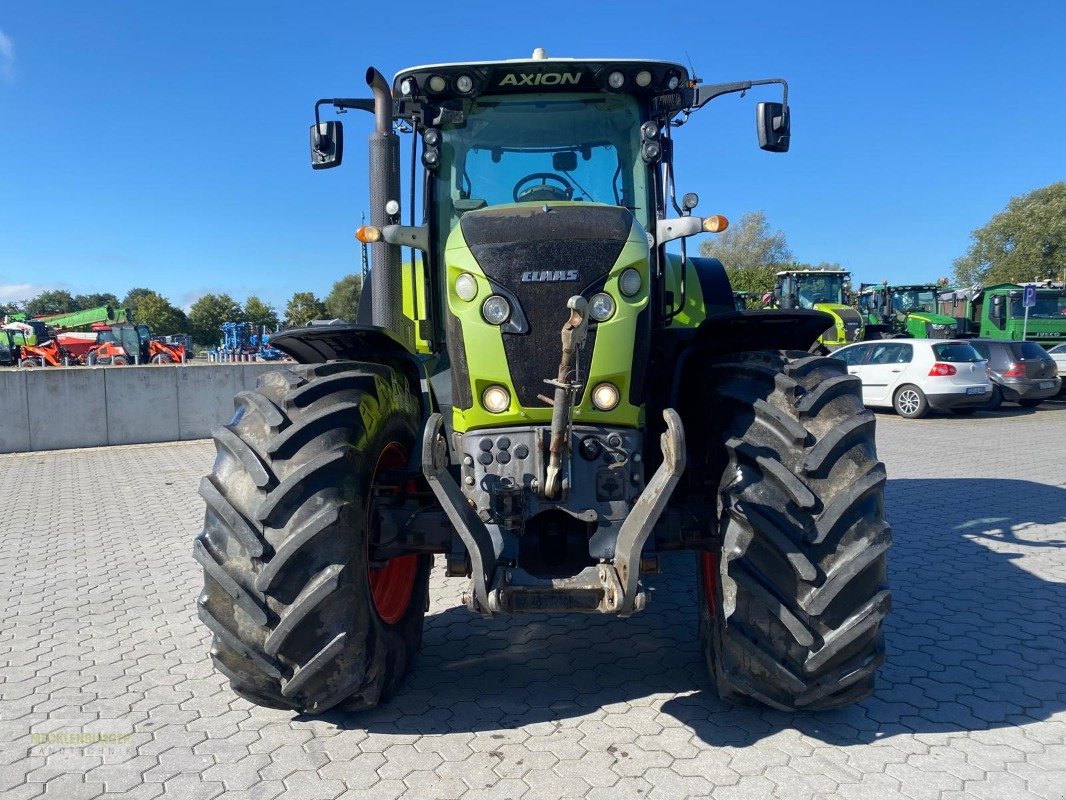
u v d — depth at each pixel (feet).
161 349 115.55
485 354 9.68
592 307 9.56
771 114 13.48
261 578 8.77
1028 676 11.50
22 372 37.68
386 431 10.48
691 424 11.44
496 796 8.62
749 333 11.59
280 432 9.30
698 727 10.03
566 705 10.75
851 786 8.67
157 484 29.14
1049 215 167.73
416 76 12.87
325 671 9.20
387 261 13.96
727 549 9.35
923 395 47.78
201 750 9.73
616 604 8.89
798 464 9.27
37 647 13.29
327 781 8.99
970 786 8.66
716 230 11.50
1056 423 45.52
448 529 10.28
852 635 8.94
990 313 72.23
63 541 20.71
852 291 79.30
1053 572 16.56
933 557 17.74
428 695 11.14
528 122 13.38
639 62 12.74
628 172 13.41
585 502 9.60
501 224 9.96
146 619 14.67
